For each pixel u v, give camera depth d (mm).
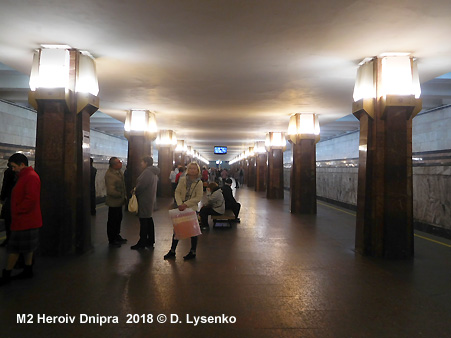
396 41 4785
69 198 5414
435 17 3998
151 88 7762
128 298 3668
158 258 5316
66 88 5242
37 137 5359
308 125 10914
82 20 4180
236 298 3719
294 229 8086
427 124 11828
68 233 5422
